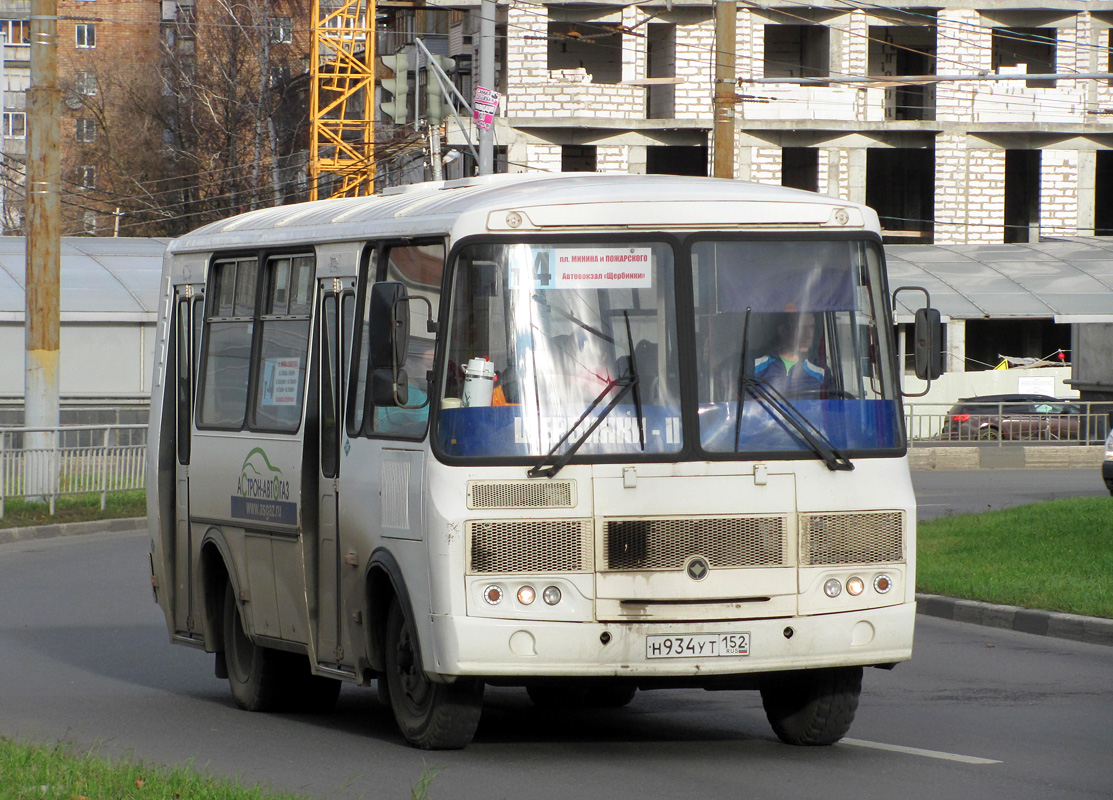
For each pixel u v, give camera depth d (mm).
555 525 15938
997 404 76438
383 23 147125
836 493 16500
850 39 112625
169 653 26094
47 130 47219
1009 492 56812
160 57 151375
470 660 15773
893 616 16609
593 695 21250
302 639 19125
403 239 17250
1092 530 34719
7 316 72625
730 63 48906
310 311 19250
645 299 16438
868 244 17109
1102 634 26250
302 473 18875
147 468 23891
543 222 16375
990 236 115375
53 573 36594
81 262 78562
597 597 15922
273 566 19781
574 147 112250
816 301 16844
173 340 23172
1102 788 15359
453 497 15906
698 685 17172
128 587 34156
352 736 18609
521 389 16125
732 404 16422
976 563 32812
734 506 16219
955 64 114250
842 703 17375
